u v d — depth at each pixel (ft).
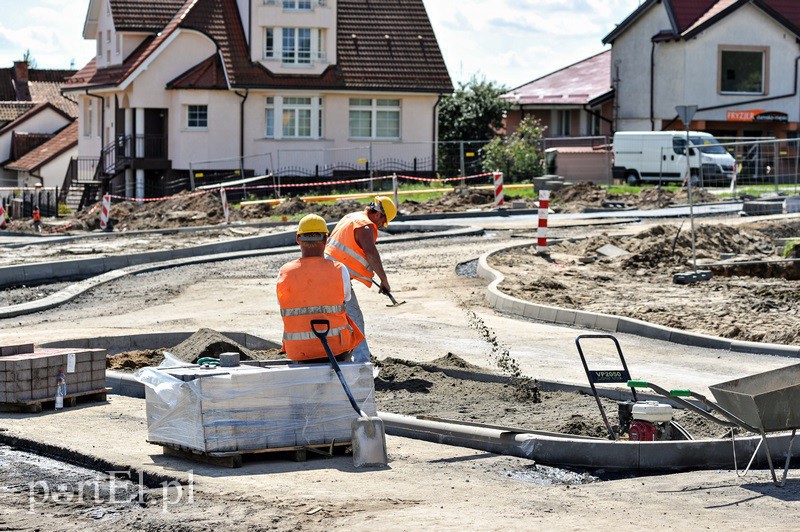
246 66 147.95
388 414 30.53
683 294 57.41
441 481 24.30
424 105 154.81
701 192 116.37
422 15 159.74
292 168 149.48
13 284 69.05
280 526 20.49
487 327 49.44
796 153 101.96
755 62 165.37
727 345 44.04
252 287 64.54
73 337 44.96
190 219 108.27
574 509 21.62
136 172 150.10
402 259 74.08
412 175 153.58
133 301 60.59
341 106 151.84
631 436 27.02
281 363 28.68
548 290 58.18
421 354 42.52
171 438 26.68
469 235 87.86
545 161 148.87
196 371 26.50
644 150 142.92
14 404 32.71
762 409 23.81
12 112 225.56
